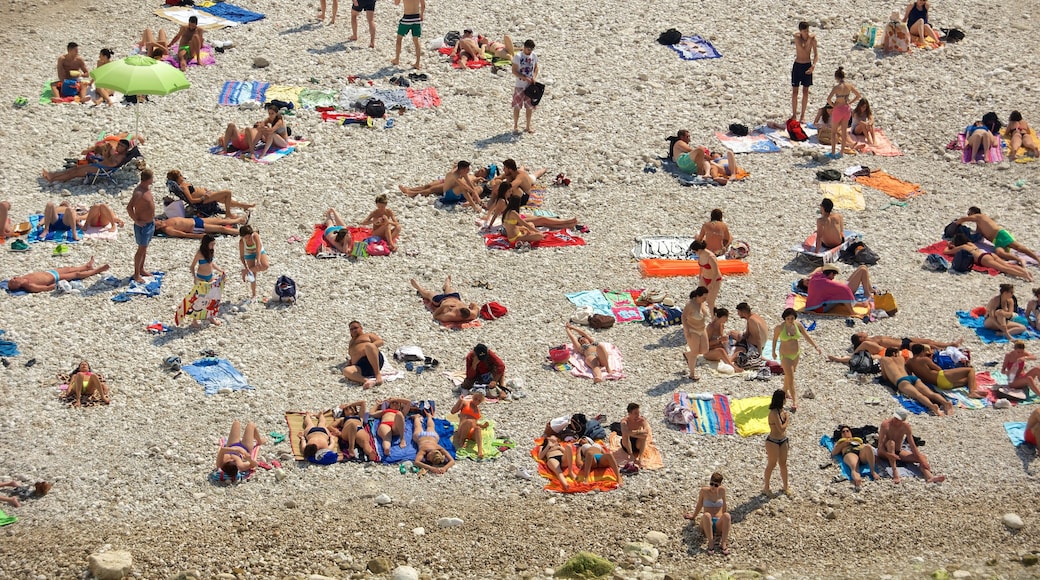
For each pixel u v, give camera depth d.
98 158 59.19
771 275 55.66
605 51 75.50
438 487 42.03
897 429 43.66
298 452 42.94
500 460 43.34
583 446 42.97
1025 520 41.62
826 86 72.44
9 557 37.53
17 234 55.03
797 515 41.41
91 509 39.88
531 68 64.62
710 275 51.09
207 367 47.12
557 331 51.03
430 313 51.69
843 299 52.34
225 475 41.25
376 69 71.31
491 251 56.72
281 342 49.19
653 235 58.44
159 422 44.03
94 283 52.12
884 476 43.44
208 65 70.50
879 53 76.06
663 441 44.62
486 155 64.00
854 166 65.31
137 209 50.91
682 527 40.69
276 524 39.81
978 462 44.09
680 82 72.44
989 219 57.53
